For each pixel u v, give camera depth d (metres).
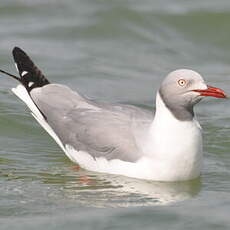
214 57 21.31
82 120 14.27
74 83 18.89
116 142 13.69
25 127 16.34
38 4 24.08
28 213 12.16
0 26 22.58
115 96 18.12
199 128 13.57
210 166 14.60
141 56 21.09
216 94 12.98
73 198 12.86
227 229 11.45
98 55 20.94
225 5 24.20
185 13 23.47
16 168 14.44
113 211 12.20
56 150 15.47
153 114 14.38
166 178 13.47
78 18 23.14
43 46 21.25
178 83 13.09
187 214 12.07
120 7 23.62
